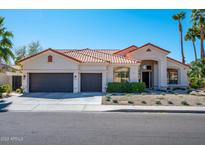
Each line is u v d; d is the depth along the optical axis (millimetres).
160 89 26750
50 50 22938
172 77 29594
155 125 8977
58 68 22984
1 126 8625
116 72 25000
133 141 6680
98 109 13102
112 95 19828
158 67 27844
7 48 25266
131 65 24734
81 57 25297
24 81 22969
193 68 29172
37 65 22984
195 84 29797
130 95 19453
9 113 11867
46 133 7555
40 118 10391
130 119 10305
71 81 23266
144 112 12641
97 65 23734
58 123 9258
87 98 18016
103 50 34500
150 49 27562
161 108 13352
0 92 20078
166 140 6812
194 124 9234
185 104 14969
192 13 34625
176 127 8633
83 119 10211
